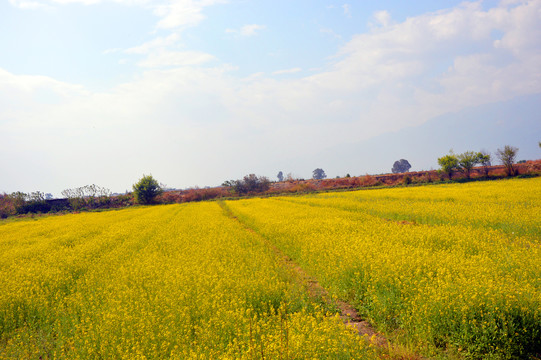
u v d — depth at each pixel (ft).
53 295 29.53
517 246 32.89
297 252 38.70
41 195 192.65
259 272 29.55
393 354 17.24
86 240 60.49
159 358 17.10
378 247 33.99
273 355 15.48
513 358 17.07
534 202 66.28
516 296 19.62
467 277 24.34
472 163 173.17
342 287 26.71
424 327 19.17
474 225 49.21
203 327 20.45
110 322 20.31
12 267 40.47
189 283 27.43
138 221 86.84
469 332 18.48
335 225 52.31
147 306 23.47
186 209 132.57
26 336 20.80
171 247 45.96
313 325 18.33
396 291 23.58
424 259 28.73
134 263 37.04
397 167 445.37
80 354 18.33
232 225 66.59
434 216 57.36
